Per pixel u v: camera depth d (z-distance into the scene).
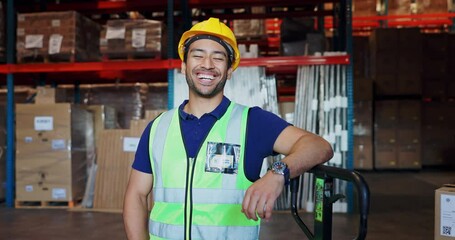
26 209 5.89
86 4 7.24
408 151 10.12
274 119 1.55
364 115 10.18
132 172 1.73
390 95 10.24
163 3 7.08
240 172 1.51
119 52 5.88
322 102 5.70
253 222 1.53
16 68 6.13
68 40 5.88
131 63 5.95
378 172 10.27
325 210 1.36
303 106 5.78
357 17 11.38
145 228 1.75
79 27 6.03
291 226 4.87
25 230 4.74
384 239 4.37
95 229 4.78
